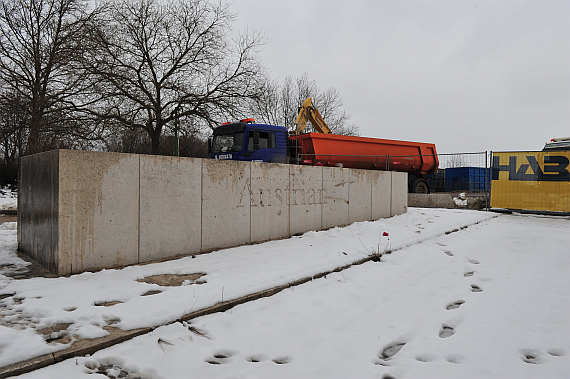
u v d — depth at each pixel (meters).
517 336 3.64
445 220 12.28
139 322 3.67
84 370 2.90
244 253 7.24
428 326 3.91
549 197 13.87
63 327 3.54
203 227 7.40
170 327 3.69
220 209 7.74
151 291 4.77
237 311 4.26
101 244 5.84
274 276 5.38
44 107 21.34
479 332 3.74
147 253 6.46
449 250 7.87
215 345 3.41
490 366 3.03
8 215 15.48
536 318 4.12
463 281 5.63
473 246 8.31
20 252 7.15
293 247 7.82
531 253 7.57
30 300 4.26
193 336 3.57
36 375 2.77
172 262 6.44
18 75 21.02
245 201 8.27
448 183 27.62
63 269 5.41
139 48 21.80
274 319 4.06
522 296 4.89
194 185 7.24
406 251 7.69
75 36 20.75
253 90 24.09
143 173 6.40
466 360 3.15
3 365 2.79
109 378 2.82
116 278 5.29
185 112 22.33
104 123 21.02
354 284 5.42
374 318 4.13
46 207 5.82
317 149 18.23
